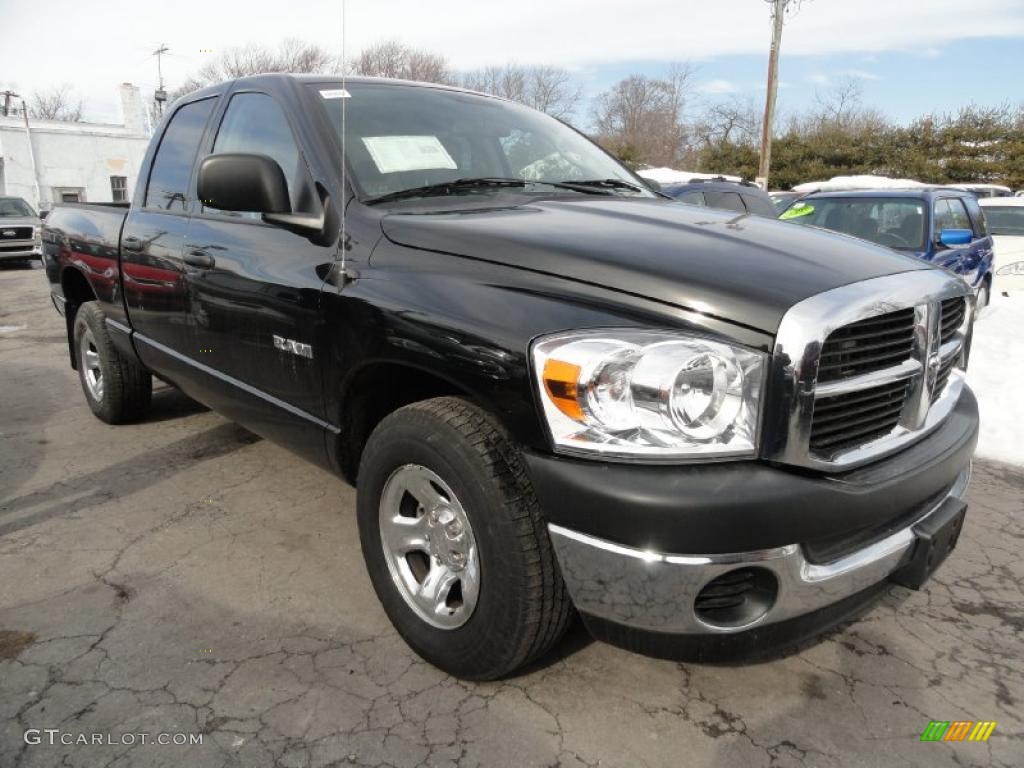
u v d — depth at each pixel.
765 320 1.81
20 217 16.78
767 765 2.02
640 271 1.96
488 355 1.98
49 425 4.71
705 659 1.89
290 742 2.06
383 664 2.39
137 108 28.47
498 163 3.09
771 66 20.47
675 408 1.76
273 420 2.96
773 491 1.76
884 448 2.04
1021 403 5.18
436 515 2.25
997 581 3.01
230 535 3.24
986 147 28.36
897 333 2.08
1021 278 10.32
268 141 3.02
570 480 1.83
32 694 2.23
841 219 8.02
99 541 3.18
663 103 45.16
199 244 3.21
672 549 1.75
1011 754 2.08
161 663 2.38
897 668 2.45
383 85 3.19
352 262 2.46
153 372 4.02
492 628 2.08
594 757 2.03
